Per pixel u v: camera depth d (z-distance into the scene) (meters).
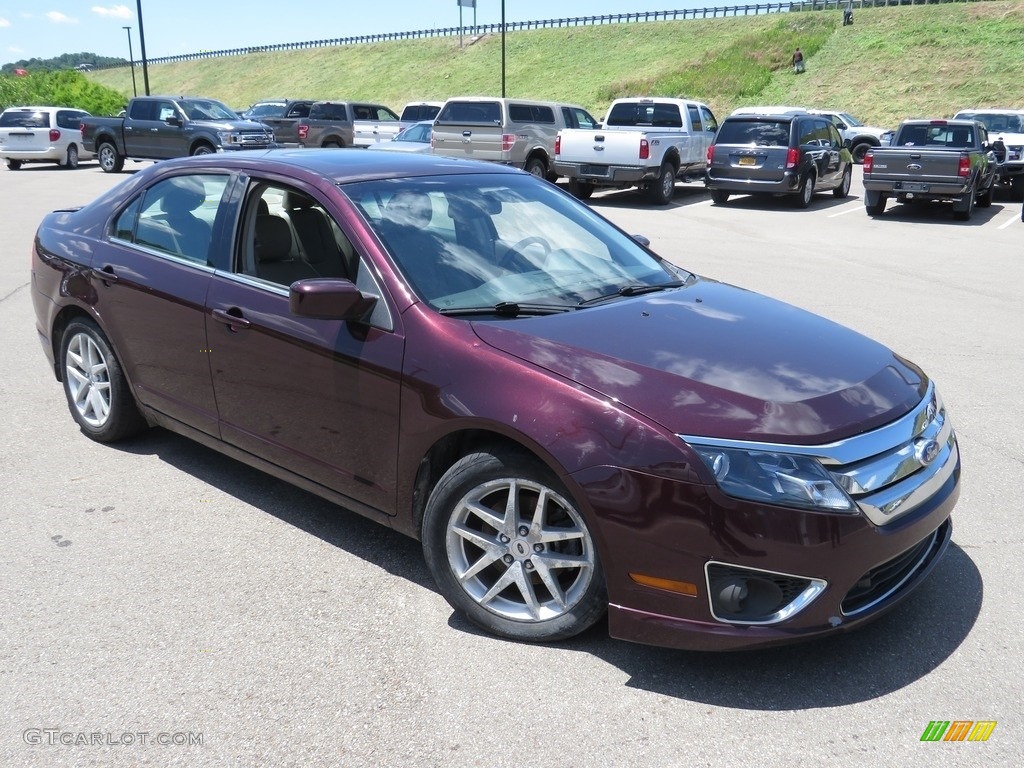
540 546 3.14
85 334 4.86
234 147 22.56
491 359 3.16
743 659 3.16
